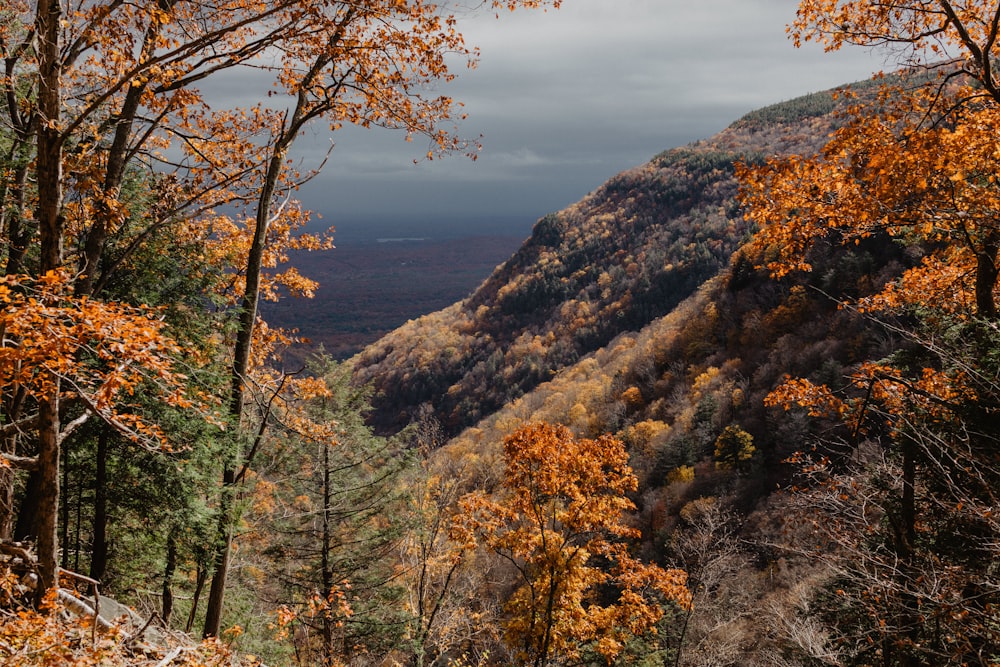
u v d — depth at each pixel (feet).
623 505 39.04
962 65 24.84
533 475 38.88
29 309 13.58
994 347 25.50
